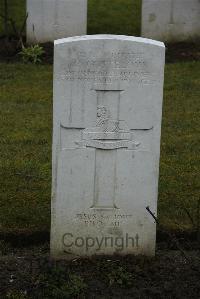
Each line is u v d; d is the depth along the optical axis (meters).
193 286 5.99
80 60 5.90
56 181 6.19
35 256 6.54
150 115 6.06
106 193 6.25
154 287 5.99
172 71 12.16
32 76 11.94
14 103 10.74
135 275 6.13
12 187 7.82
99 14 14.89
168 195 7.67
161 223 7.01
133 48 5.91
